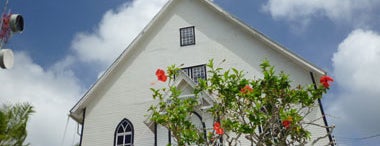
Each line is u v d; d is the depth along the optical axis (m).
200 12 20.58
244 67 17.92
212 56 18.70
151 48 19.89
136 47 20.12
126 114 17.89
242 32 19.22
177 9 21.06
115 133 17.47
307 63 16.94
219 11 19.83
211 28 19.78
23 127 11.24
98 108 18.41
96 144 17.28
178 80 16.66
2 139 10.47
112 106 18.31
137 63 19.52
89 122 18.02
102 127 17.75
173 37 20.00
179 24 20.44
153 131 16.55
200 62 18.64
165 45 19.80
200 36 19.62
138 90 18.50
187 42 19.64
